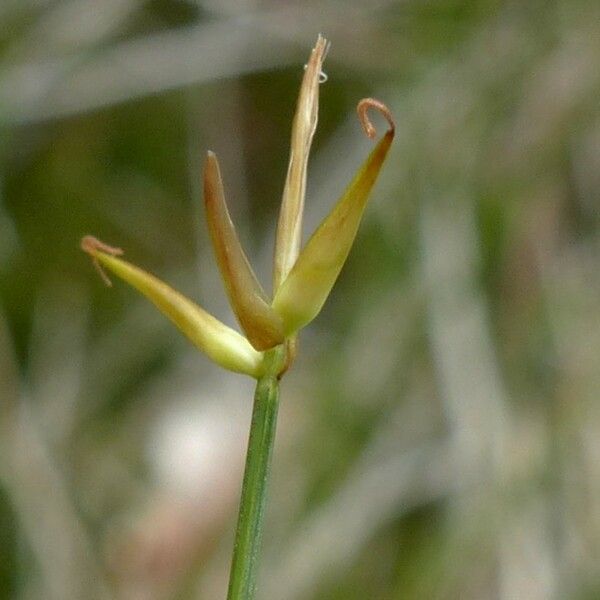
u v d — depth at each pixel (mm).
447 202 198
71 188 217
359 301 200
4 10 210
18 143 213
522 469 179
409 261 196
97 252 86
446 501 182
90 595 183
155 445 201
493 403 184
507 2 205
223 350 86
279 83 222
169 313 86
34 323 211
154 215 221
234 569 85
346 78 214
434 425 188
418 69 207
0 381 195
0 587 183
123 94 211
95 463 200
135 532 189
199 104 221
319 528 180
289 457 191
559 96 203
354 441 189
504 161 202
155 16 222
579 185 204
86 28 213
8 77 206
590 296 197
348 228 85
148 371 211
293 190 88
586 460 180
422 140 202
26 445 192
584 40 203
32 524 186
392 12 212
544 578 171
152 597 185
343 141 211
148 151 221
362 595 176
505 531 175
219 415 201
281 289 85
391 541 181
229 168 220
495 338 195
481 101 203
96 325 214
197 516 190
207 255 217
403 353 193
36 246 214
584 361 189
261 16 214
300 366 207
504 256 199
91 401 207
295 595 175
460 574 175
